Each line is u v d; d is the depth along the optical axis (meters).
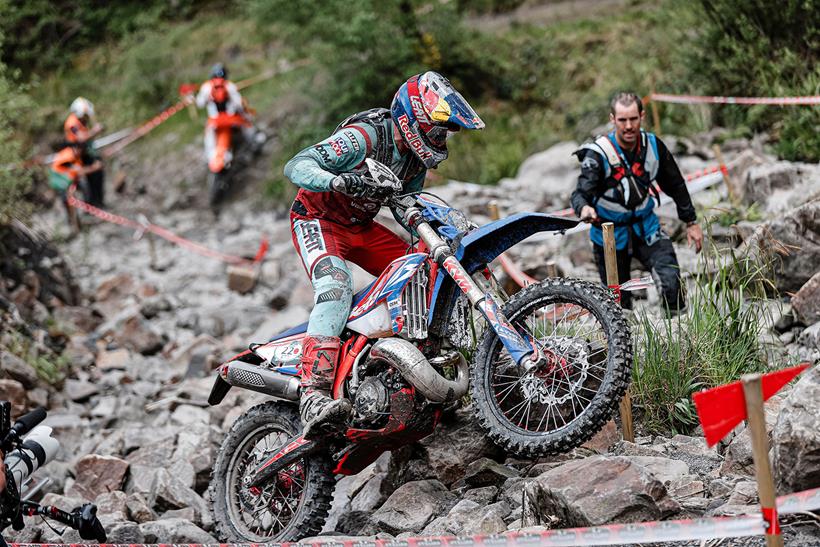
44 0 25.41
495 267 8.98
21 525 4.20
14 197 11.81
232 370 5.17
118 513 5.86
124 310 11.84
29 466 4.71
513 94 17.62
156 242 16.33
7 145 11.81
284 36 21.73
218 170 17.86
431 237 4.57
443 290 4.72
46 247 12.67
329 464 4.83
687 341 5.40
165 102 22.16
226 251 14.56
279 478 5.04
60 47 25.83
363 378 4.71
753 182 8.38
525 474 4.90
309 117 18.70
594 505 3.93
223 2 25.89
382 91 17.56
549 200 11.66
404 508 4.79
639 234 6.12
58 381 9.47
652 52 15.40
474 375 4.69
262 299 12.43
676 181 6.05
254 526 5.10
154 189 19.33
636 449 4.79
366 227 5.08
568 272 8.61
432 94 4.51
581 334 5.39
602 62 17.31
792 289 6.35
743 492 4.07
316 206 4.92
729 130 11.53
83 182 17.88
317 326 4.73
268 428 5.09
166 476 6.20
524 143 16.25
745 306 5.93
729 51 11.77
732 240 6.71
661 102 13.05
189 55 23.50
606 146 5.98
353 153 4.63
